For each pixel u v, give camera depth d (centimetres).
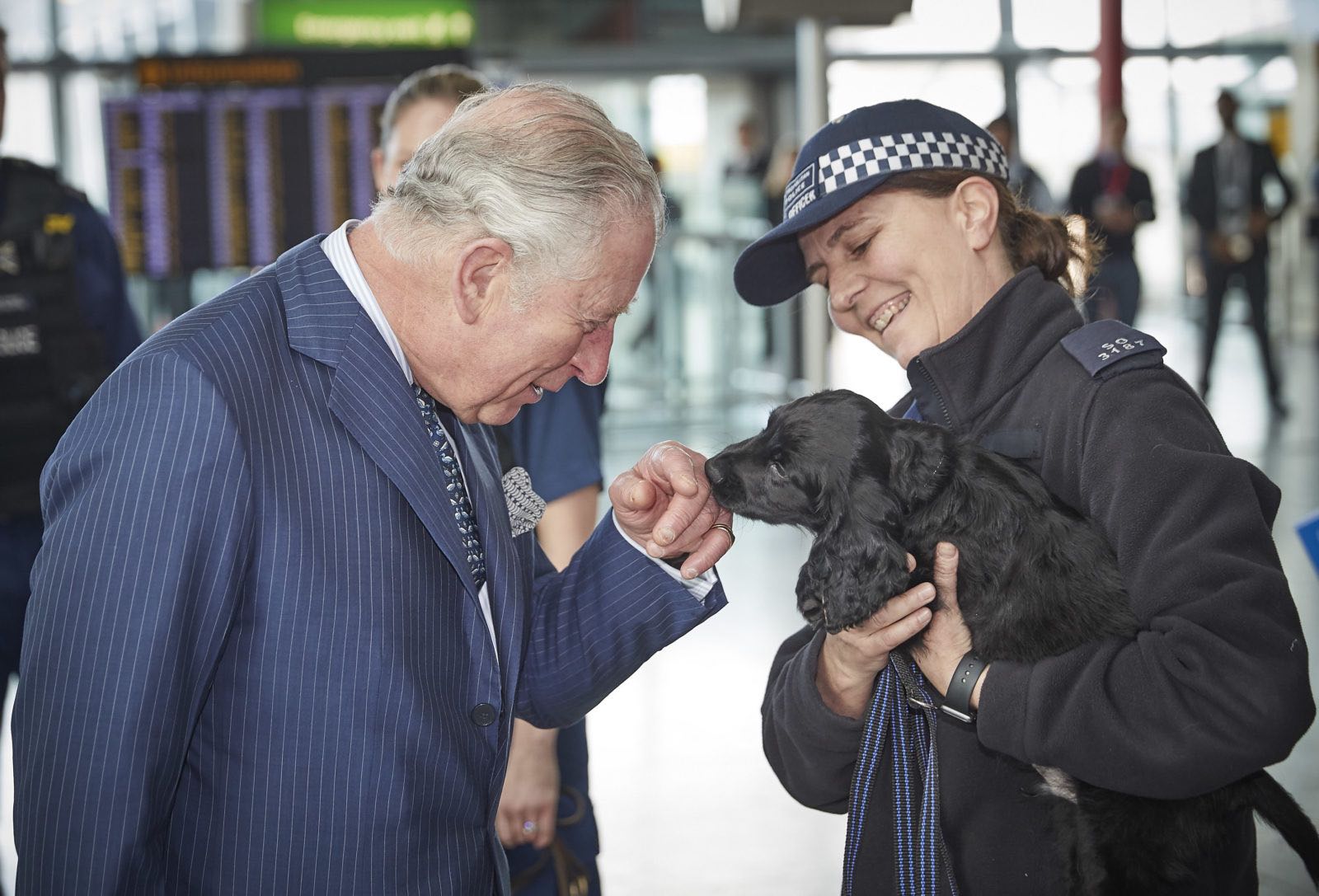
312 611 143
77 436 141
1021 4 1675
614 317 162
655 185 158
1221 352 1445
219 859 145
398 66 643
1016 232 199
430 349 155
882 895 183
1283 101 1788
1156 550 158
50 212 304
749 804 411
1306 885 341
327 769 144
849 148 189
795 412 204
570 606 190
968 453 189
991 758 179
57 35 1320
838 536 189
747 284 219
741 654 546
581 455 254
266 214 638
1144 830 178
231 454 140
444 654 154
